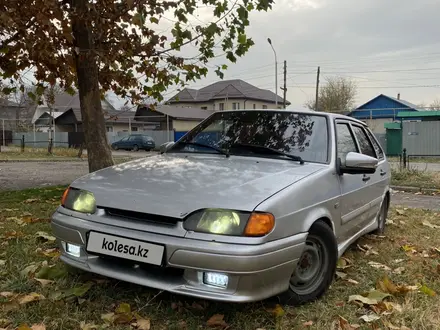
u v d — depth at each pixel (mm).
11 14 4977
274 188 2762
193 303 2838
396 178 11984
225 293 2445
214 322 2604
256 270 2420
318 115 3932
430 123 26141
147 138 37500
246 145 3699
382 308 2922
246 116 4109
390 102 49844
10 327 2514
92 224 2793
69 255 2986
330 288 3312
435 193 9984
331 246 3129
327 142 3629
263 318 2707
